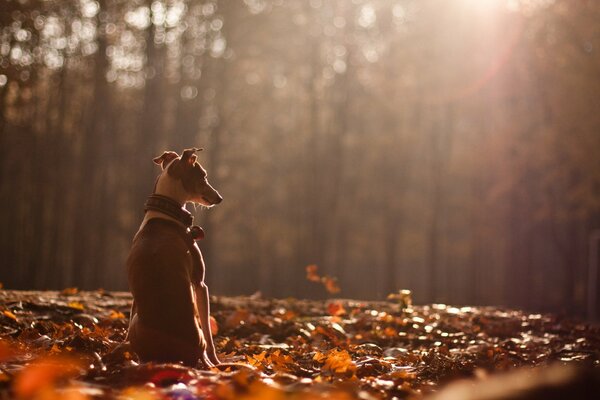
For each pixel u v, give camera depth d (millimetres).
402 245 52469
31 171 38781
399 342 9172
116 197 43562
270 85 48125
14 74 31781
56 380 4781
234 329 9031
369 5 44844
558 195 41906
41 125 40062
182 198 6332
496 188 39812
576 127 32469
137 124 42094
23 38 32906
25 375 4602
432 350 7859
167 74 41125
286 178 48750
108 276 42188
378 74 44906
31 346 6637
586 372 3910
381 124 51844
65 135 40406
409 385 5742
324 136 48906
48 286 37750
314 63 45281
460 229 52812
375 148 47281
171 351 5660
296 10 43719
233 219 47594
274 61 46906
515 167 38594
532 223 42688
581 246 50688
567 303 38688
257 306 10820
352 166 49125
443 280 61938
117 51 38219
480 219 44594
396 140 46781
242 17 40438
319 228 45781
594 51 31953
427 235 51219
